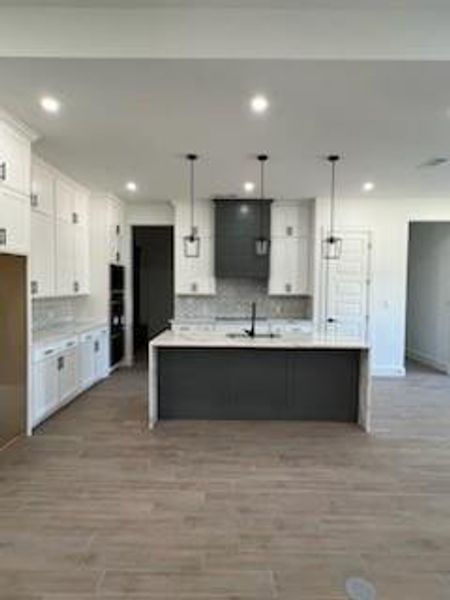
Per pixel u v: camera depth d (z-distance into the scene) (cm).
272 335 557
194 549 264
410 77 308
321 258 747
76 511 305
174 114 379
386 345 761
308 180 624
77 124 405
